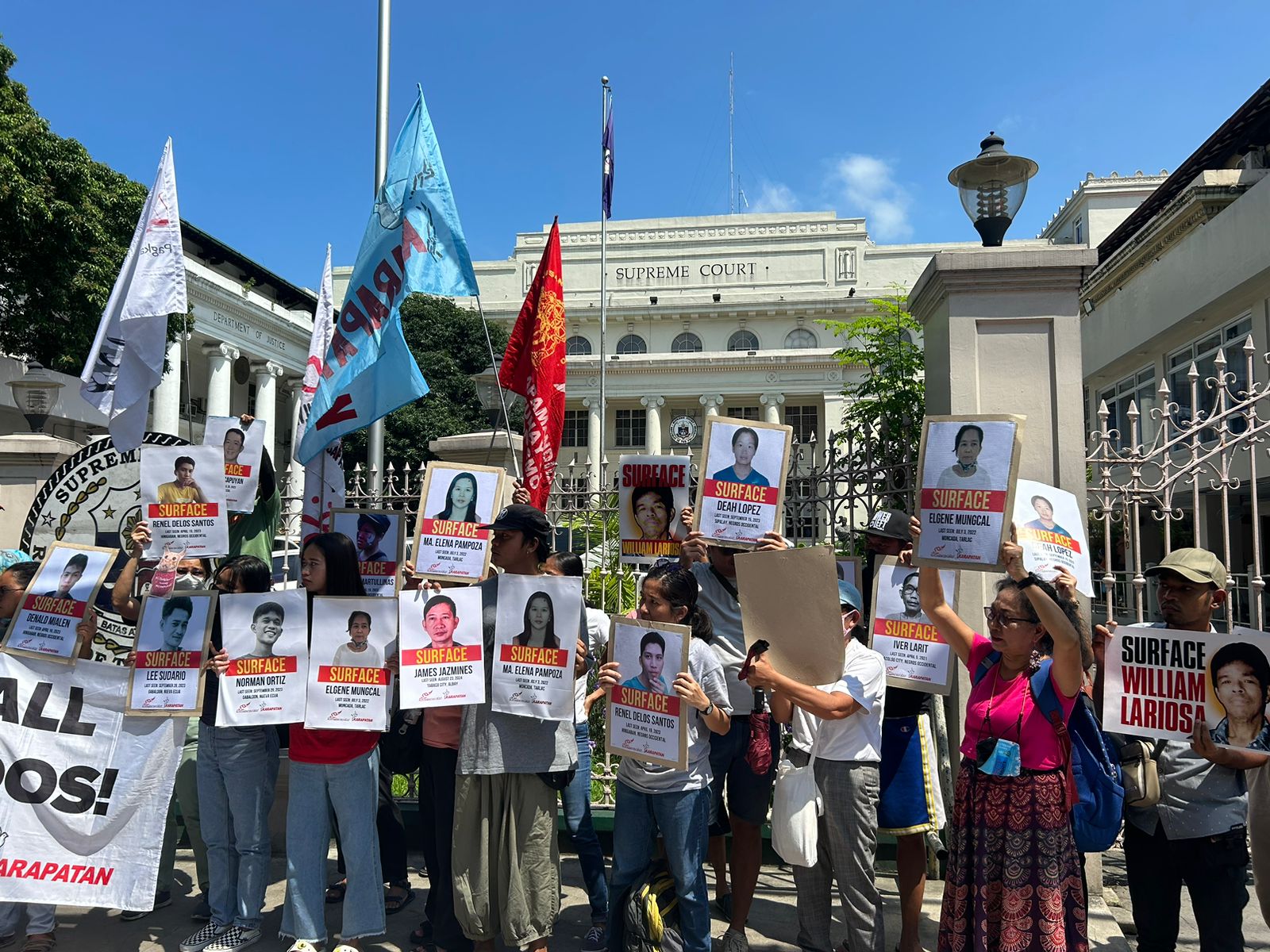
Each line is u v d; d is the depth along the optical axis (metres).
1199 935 3.56
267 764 4.30
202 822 4.26
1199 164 18.42
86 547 4.34
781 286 46.94
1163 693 3.43
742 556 3.73
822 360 42.69
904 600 4.18
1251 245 14.44
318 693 3.99
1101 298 21.73
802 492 5.93
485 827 3.88
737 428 4.22
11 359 17.16
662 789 3.67
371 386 5.24
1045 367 4.94
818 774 3.93
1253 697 3.25
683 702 3.57
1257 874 3.31
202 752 4.27
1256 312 15.38
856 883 3.79
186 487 4.39
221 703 4.05
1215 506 16.03
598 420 44.53
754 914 4.75
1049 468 4.88
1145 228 18.28
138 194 17.42
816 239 46.91
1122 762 3.68
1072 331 4.93
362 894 4.05
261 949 4.27
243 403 36.62
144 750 4.18
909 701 4.15
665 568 3.88
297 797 4.05
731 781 4.19
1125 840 3.77
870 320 7.86
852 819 3.79
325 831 4.08
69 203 15.90
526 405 5.99
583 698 4.68
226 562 4.62
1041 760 3.18
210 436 4.82
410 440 30.86
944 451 3.47
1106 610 5.07
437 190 5.24
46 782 4.11
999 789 3.23
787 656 3.65
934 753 4.19
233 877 4.29
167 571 4.19
